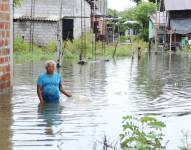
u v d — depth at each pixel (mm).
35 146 8953
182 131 10070
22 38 40062
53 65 13742
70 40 41469
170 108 12867
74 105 13094
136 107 12922
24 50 36344
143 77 21172
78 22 45500
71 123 10812
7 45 15867
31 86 16859
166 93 15719
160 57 39594
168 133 9906
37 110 12328
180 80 20094
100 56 36844
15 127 10398
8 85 16000
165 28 55875
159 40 58156
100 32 53875
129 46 47562
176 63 31750
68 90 16062
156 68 26859
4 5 15617
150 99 14359
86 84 17891
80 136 9656
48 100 13586
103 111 12258
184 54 45531
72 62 30078
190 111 12430
